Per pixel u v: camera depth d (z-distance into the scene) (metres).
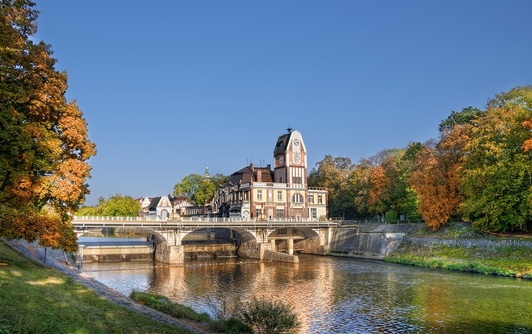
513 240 60.91
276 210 107.81
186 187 165.25
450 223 75.75
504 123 65.62
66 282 29.95
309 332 32.81
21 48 27.25
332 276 60.47
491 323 34.25
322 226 96.75
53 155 29.38
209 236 115.69
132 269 69.88
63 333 16.53
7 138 25.64
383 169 96.31
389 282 53.97
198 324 28.47
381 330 33.09
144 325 22.70
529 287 47.88
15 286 21.83
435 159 76.31
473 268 60.25
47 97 29.31
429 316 36.81
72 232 35.94
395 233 81.44
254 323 25.69
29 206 30.98
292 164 111.81
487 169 63.31
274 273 64.62
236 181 117.75
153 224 78.00
